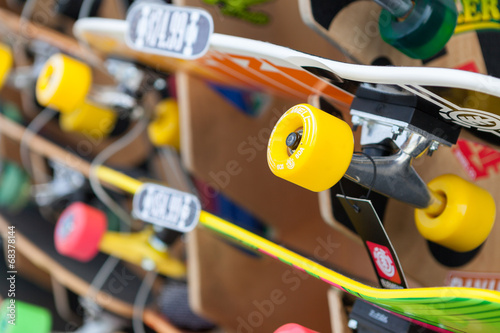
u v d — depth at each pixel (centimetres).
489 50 133
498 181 144
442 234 123
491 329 99
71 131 237
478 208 122
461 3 127
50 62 194
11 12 245
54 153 221
